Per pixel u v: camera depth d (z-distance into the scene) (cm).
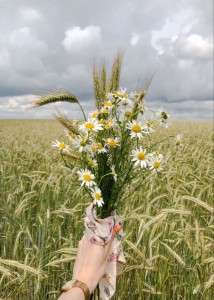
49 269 101
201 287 87
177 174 173
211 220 119
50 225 121
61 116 59
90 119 53
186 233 104
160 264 98
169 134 401
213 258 86
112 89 55
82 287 38
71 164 58
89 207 47
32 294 91
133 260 90
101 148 52
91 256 41
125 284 97
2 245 118
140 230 88
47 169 199
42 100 56
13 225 126
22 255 114
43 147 318
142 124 54
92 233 43
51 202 150
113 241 46
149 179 132
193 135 411
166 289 96
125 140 54
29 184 194
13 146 315
